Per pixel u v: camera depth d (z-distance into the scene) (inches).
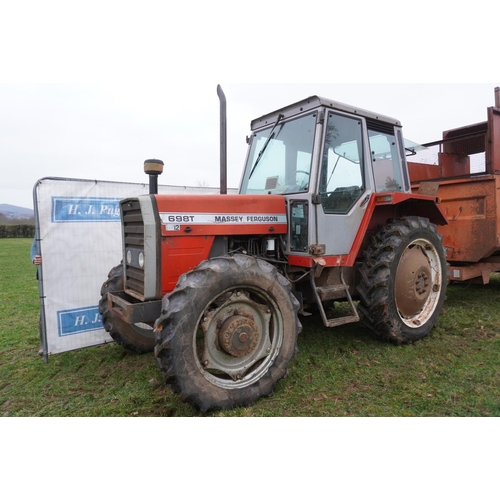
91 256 169.5
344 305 218.1
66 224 162.9
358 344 159.8
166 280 118.8
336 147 144.6
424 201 171.6
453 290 251.6
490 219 198.5
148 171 131.1
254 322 116.9
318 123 137.9
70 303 164.2
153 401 118.3
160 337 102.3
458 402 112.1
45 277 157.9
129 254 130.0
